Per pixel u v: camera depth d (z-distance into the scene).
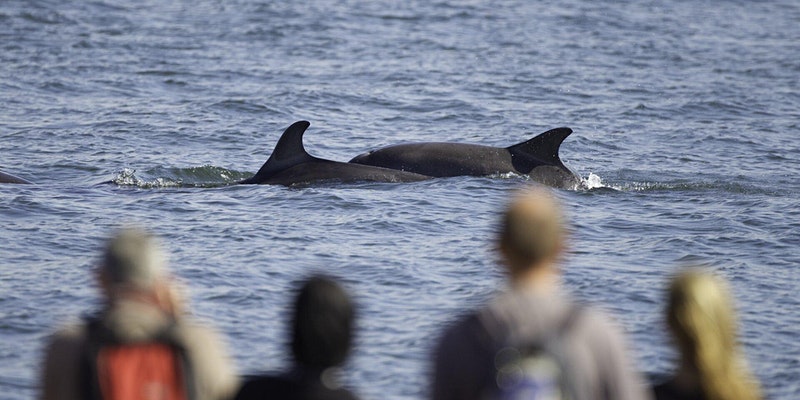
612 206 64.19
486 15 174.88
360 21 164.25
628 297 45.16
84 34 143.12
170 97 106.75
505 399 19.25
